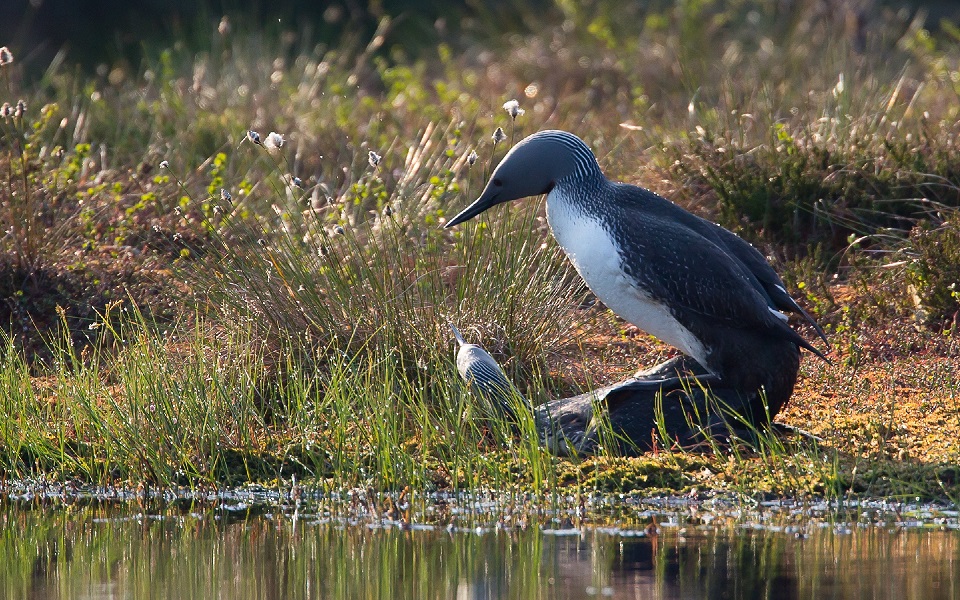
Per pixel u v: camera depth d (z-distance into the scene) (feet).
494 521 28.91
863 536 27.07
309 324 37.81
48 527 28.94
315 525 28.94
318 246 40.70
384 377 35.63
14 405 35.22
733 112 52.16
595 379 37.93
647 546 26.48
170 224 47.16
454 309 38.27
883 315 42.16
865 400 36.58
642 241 31.89
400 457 31.89
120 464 32.96
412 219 43.50
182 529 28.68
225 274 39.27
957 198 47.01
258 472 33.06
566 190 33.37
